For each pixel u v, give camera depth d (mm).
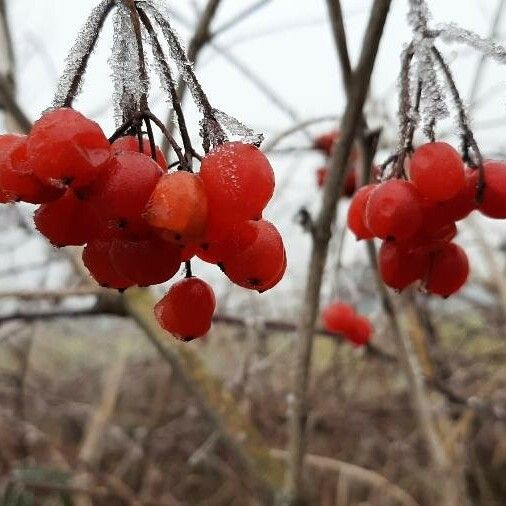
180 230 74
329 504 344
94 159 74
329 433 358
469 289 365
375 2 129
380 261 111
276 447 319
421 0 99
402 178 106
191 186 74
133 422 388
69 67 82
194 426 357
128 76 82
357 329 234
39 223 84
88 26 82
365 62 134
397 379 378
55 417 379
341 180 145
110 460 363
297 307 356
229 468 336
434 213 101
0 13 230
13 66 229
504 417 237
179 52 81
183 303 89
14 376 346
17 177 79
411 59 105
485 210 101
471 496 350
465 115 101
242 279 84
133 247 81
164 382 362
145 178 76
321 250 150
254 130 81
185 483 353
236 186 75
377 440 352
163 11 81
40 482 241
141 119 83
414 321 251
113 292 189
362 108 139
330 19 140
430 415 191
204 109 82
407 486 341
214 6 197
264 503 167
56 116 75
